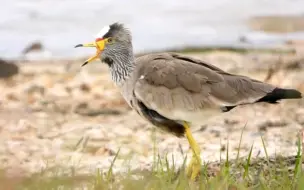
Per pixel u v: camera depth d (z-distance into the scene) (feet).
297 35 89.35
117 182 41.16
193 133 53.11
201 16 98.94
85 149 49.03
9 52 81.71
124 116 58.65
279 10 102.27
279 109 59.16
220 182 39.55
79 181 41.34
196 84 42.14
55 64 76.89
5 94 64.34
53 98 63.52
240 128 54.08
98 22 94.84
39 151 49.34
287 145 48.70
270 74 66.33
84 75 71.46
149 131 54.03
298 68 71.87
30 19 94.53
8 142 51.24
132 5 103.40
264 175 41.63
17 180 39.70
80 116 58.70
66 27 92.27
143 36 88.48
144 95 42.98
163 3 104.37
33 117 58.18
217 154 47.19
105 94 64.28
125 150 48.73
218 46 83.35
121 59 44.60
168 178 40.34
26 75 71.87
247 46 83.51
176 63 42.91
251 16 99.60
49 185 39.81
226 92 41.93
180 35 89.04
